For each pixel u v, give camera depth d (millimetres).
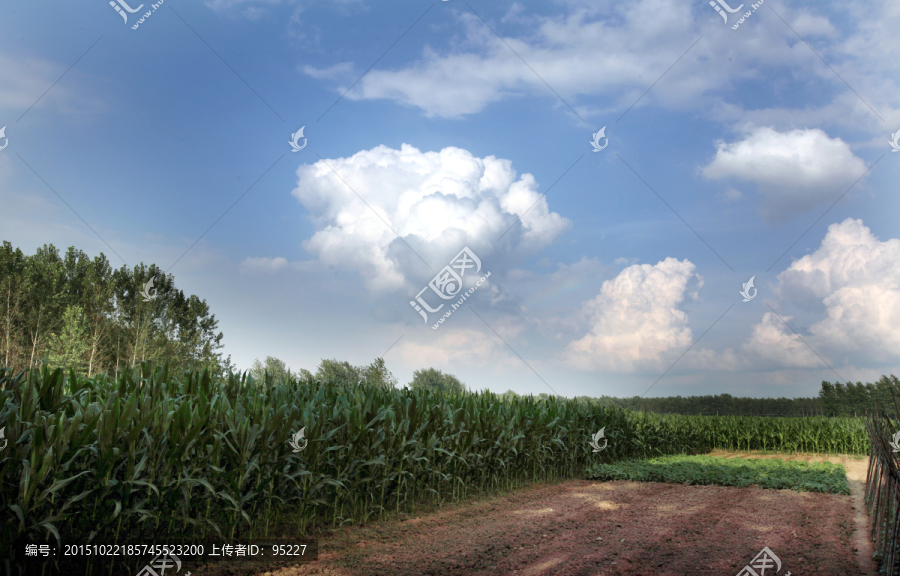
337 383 10445
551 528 7004
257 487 5805
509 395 14031
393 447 7930
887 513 5406
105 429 4590
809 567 5266
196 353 30203
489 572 5109
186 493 5031
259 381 8867
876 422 7527
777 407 38469
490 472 10414
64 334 28109
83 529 4633
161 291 30484
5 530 3953
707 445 23562
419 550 5871
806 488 10414
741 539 6414
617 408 16516
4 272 36031
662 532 6789
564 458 12844
